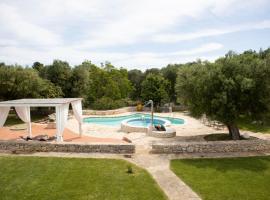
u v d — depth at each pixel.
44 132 18.23
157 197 7.34
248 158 10.95
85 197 7.31
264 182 8.37
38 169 9.62
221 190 7.79
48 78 32.91
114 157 11.22
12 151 12.38
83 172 9.29
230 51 14.27
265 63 12.38
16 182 8.41
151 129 17.28
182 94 15.16
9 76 24.56
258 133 16.86
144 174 9.09
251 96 12.73
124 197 7.33
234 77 12.84
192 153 11.83
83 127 20.67
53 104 13.63
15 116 27.33
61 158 11.02
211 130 18.83
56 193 7.57
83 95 35.22
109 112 30.05
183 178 8.77
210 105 13.35
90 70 39.94
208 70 13.66
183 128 19.92
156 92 33.88
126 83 40.34
